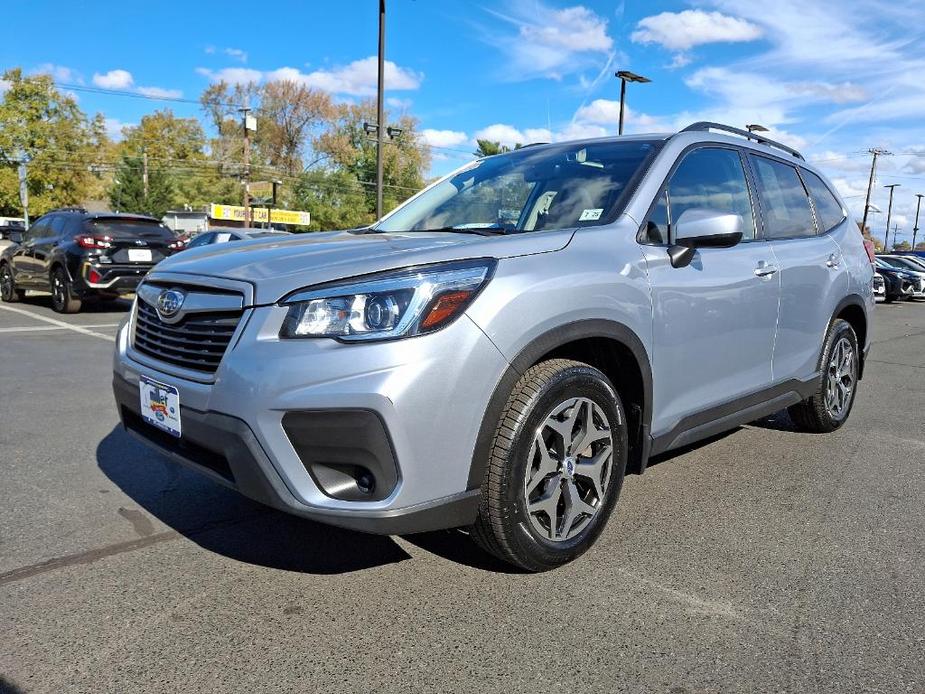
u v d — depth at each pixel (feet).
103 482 12.07
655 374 10.00
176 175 253.65
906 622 7.96
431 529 7.75
